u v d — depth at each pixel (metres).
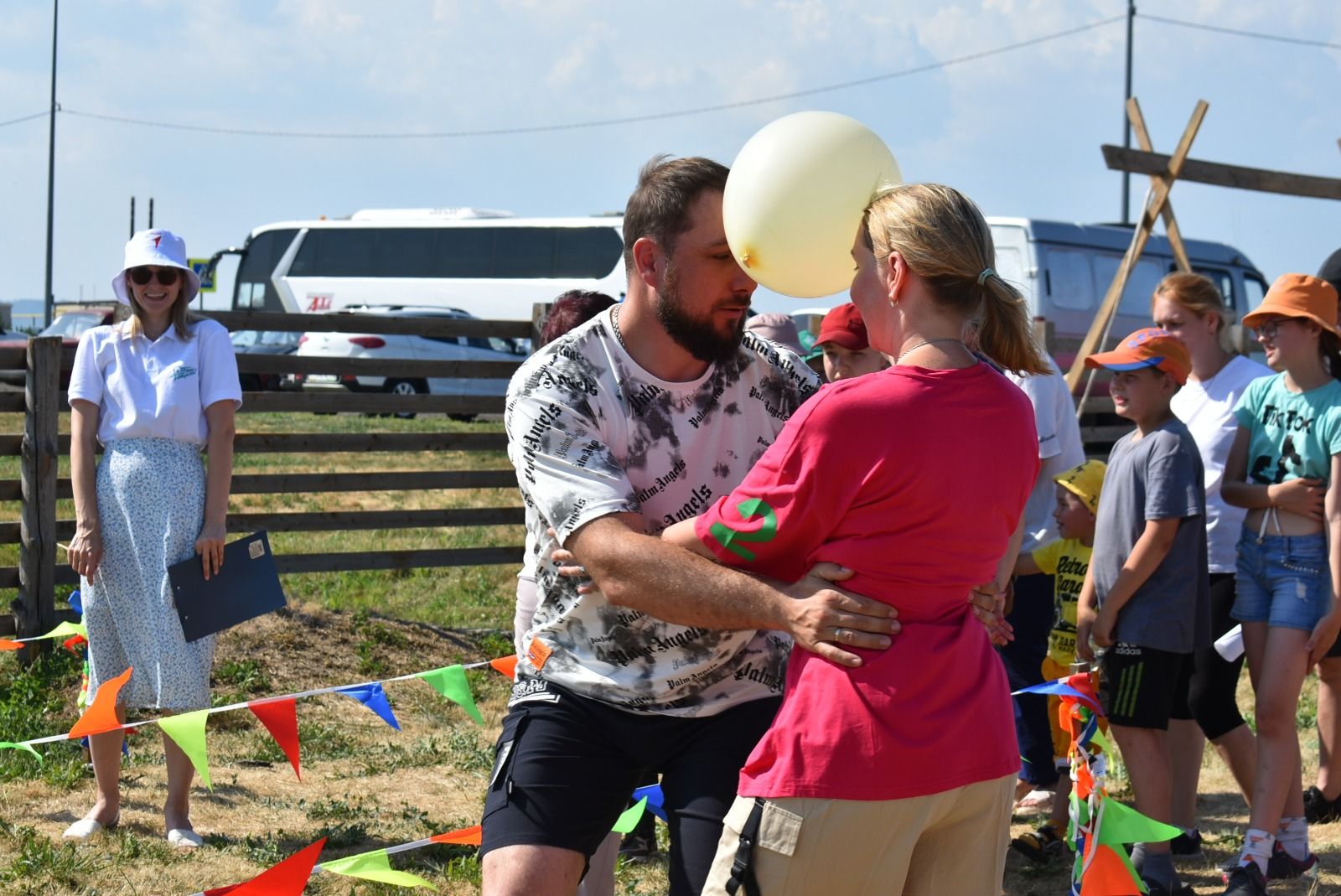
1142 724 4.00
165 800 4.86
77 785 4.98
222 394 4.34
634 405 2.54
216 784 5.15
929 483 2.09
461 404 8.34
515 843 2.41
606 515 2.36
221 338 4.42
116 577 4.29
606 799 2.50
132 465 4.27
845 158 2.32
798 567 2.25
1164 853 4.15
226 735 5.82
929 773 2.10
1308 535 4.16
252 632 7.29
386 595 8.65
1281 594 4.16
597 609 2.52
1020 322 2.19
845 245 2.35
